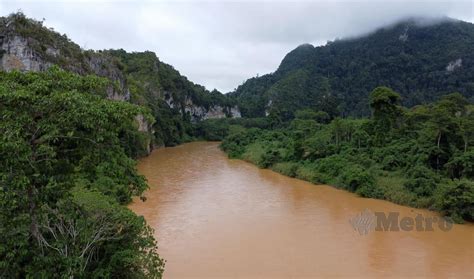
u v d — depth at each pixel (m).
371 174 35.03
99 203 12.17
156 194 33.72
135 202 30.62
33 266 9.85
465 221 26.16
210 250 21.00
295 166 43.91
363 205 30.53
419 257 20.36
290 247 21.59
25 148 8.41
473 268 19.09
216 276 17.84
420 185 30.61
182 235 23.30
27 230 10.11
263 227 25.02
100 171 12.18
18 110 8.62
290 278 17.75
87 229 11.29
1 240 9.61
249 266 19.00
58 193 9.86
